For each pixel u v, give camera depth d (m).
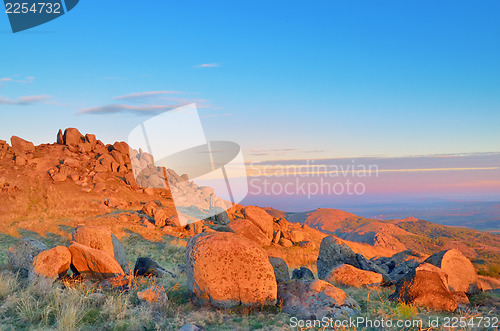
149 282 9.48
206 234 8.69
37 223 25.17
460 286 10.54
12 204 30.62
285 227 33.75
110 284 8.41
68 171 39.59
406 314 7.35
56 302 6.75
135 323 6.21
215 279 7.96
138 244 21.77
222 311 7.65
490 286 16.66
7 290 7.57
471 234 109.06
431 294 8.53
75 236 10.12
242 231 16.73
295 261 23.45
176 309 7.44
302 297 8.17
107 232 10.38
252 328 6.66
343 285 11.47
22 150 44.12
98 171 41.81
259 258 8.17
